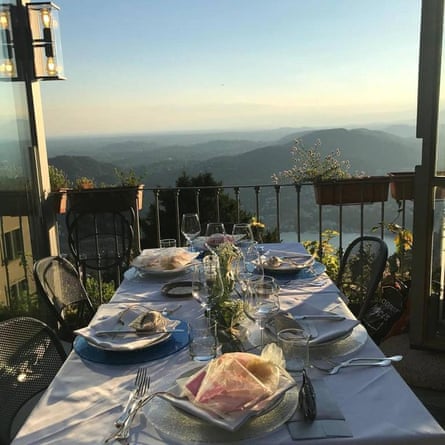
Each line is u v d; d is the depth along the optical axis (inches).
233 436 37.4
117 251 131.3
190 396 40.3
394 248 134.4
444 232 105.7
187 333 58.4
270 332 55.9
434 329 108.6
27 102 129.4
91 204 130.8
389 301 119.3
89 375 49.2
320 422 38.9
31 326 59.2
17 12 124.1
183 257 90.7
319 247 151.0
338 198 146.8
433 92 100.0
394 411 40.6
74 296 92.4
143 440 37.9
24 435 39.6
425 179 102.6
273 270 84.7
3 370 52.4
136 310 64.2
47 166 139.2
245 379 41.2
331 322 58.4
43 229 136.6
